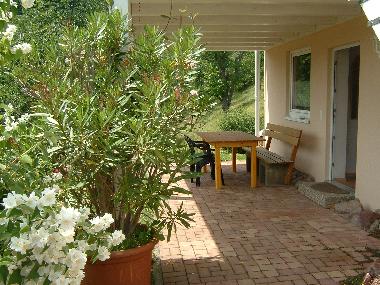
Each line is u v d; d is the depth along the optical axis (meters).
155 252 4.68
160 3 5.90
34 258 2.11
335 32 6.90
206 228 5.60
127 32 4.07
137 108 3.63
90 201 3.74
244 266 4.37
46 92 3.15
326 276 4.11
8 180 2.45
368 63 5.80
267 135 9.85
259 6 6.20
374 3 3.26
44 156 2.84
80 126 3.10
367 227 5.38
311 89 7.95
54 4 8.34
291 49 9.05
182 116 3.52
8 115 2.88
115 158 3.31
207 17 7.05
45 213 2.18
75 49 3.85
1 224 2.13
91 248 2.59
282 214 6.16
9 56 2.56
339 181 7.32
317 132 7.73
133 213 3.80
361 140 6.01
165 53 3.88
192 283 4.00
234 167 9.55
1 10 2.51
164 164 3.53
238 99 20.89
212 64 17.75
